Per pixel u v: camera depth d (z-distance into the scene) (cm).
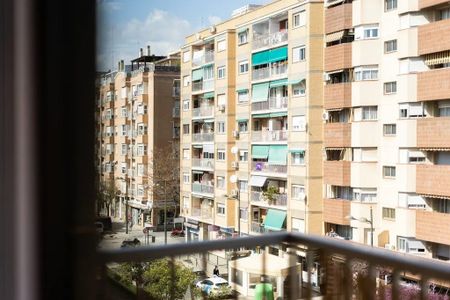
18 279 128
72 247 132
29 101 128
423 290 168
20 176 128
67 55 131
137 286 176
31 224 129
